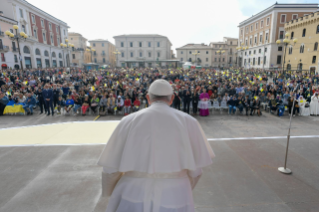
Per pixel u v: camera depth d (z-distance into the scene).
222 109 11.91
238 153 5.20
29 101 10.40
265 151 5.34
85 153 5.24
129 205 1.19
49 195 3.41
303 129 7.62
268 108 11.30
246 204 3.11
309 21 32.81
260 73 31.27
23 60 37.53
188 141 1.23
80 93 11.31
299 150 5.40
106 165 1.27
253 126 8.13
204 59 74.31
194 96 10.60
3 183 3.79
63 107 11.09
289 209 3.01
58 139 6.38
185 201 1.21
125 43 73.06
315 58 32.00
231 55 75.06
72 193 3.46
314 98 10.05
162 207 1.15
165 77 21.48
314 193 3.43
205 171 4.20
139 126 1.21
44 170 4.30
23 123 8.61
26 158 4.93
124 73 27.56
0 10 34.91
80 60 64.88
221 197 3.29
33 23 41.50
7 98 10.30
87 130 7.45
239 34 61.53
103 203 3.19
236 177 3.96
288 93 10.85
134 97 11.29
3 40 32.41
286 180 3.85
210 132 7.27
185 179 1.27
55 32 50.59
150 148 1.17
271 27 43.22
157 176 1.19
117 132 1.31
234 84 14.95
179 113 1.33
